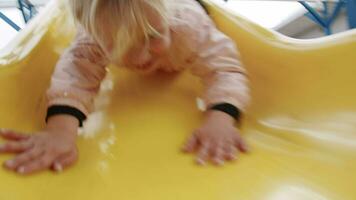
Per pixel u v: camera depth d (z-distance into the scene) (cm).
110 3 51
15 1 163
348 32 63
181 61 65
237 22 74
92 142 52
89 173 46
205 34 65
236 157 50
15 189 41
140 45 55
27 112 57
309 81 64
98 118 58
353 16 129
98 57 62
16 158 45
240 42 73
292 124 62
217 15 76
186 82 68
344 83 62
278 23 220
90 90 59
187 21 64
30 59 62
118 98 63
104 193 43
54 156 47
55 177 45
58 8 76
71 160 47
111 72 69
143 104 62
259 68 70
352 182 48
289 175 48
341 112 60
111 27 52
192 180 46
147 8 52
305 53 66
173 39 61
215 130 53
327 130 58
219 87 59
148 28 53
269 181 47
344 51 62
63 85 57
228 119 55
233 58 64
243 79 62
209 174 47
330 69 63
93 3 52
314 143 56
